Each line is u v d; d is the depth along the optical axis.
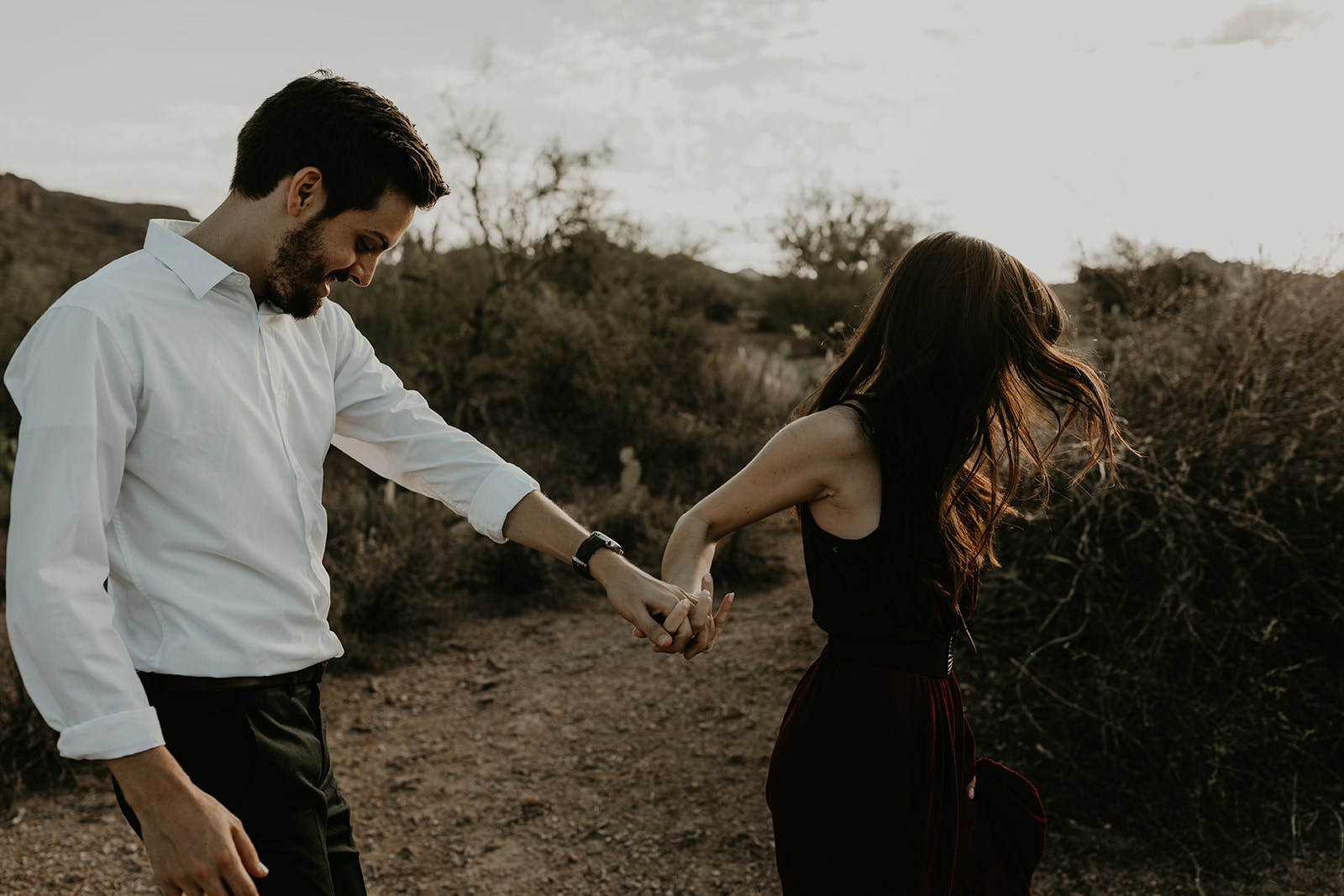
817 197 18.58
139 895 2.64
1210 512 3.11
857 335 1.67
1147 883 2.46
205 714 1.34
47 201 34.09
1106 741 2.84
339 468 7.51
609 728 3.66
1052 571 3.24
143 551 1.32
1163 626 2.88
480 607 5.30
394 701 4.09
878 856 1.51
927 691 1.56
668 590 1.58
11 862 2.83
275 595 1.42
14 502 1.14
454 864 2.82
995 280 1.53
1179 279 4.60
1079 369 1.57
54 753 3.38
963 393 1.53
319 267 1.41
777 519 6.57
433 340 10.85
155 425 1.29
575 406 8.78
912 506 1.51
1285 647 3.01
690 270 17.75
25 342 1.22
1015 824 1.70
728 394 9.23
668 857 2.78
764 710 3.65
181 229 1.45
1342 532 3.16
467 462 1.74
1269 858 2.50
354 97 1.38
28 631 1.08
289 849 1.42
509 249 12.70
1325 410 3.22
